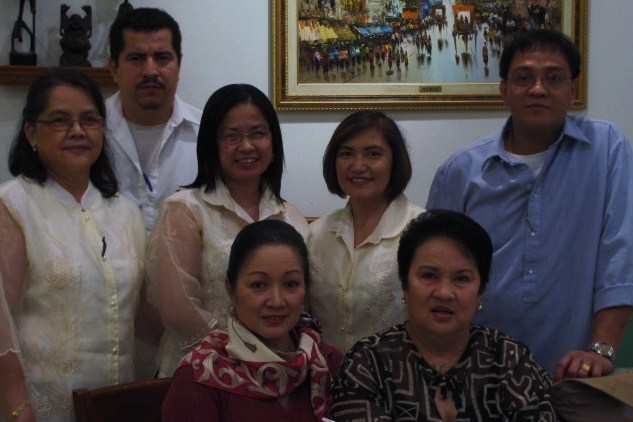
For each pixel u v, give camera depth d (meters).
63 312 1.70
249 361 1.39
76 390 1.58
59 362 1.70
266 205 1.93
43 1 2.75
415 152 3.08
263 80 2.96
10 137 2.75
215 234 1.84
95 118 1.78
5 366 1.61
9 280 1.65
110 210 1.87
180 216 1.84
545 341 1.95
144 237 1.95
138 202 2.35
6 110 2.75
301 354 1.43
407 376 1.45
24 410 1.61
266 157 1.87
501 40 3.07
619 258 1.84
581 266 1.91
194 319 1.77
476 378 1.45
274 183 1.96
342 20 2.96
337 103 2.97
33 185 1.75
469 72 3.07
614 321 1.82
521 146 2.00
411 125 3.07
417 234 1.48
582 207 1.92
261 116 1.86
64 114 1.73
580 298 1.90
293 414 1.41
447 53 3.05
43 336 1.69
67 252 1.72
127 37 2.26
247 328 1.43
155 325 1.98
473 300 1.44
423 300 1.44
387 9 2.99
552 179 1.95
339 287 1.85
